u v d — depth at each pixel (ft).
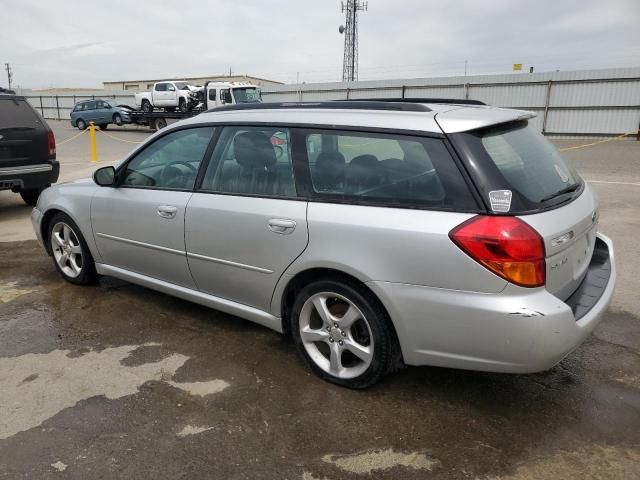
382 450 8.60
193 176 12.25
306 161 10.38
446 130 9.07
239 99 86.28
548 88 80.18
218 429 9.11
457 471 8.13
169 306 14.32
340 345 10.27
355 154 9.83
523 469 8.17
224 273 11.71
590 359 11.52
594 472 8.11
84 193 14.69
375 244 9.21
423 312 8.94
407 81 91.71
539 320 8.21
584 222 9.58
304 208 10.15
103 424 9.23
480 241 8.30
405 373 10.94
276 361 11.44
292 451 8.57
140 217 13.08
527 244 8.22
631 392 10.28
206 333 12.75
